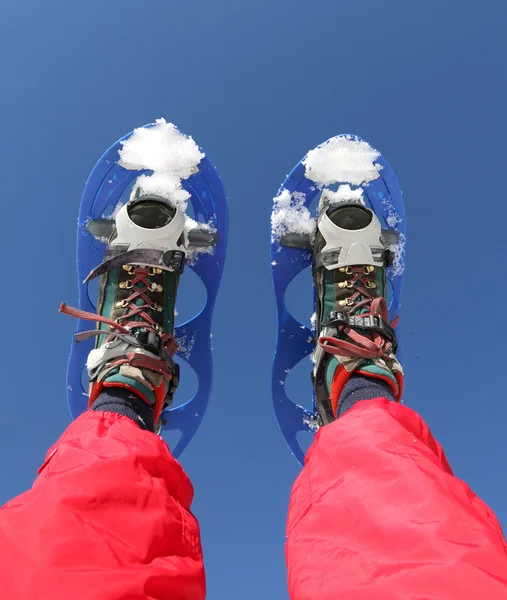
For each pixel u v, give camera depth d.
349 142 1.88
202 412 1.90
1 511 0.84
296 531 0.99
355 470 0.97
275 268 1.89
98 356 1.44
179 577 0.86
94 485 0.88
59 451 0.99
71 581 0.75
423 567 0.75
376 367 1.42
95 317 1.47
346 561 0.84
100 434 1.03
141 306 1.67
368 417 1.06
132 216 1.75
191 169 1.85
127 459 0.95
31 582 0.74
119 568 0.79
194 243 1.86
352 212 1.83
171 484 1.03
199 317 1.89
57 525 0.81
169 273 1.77
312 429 1.90
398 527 0.82
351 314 1.71
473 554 0.74
